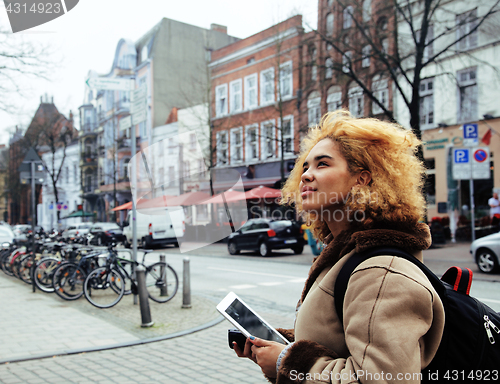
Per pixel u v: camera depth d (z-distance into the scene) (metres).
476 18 14.73
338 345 1.16
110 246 8.63
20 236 19.19
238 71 31.39
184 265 7.92
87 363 4.67
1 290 10.59
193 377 4.19
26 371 4.41
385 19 19.42
